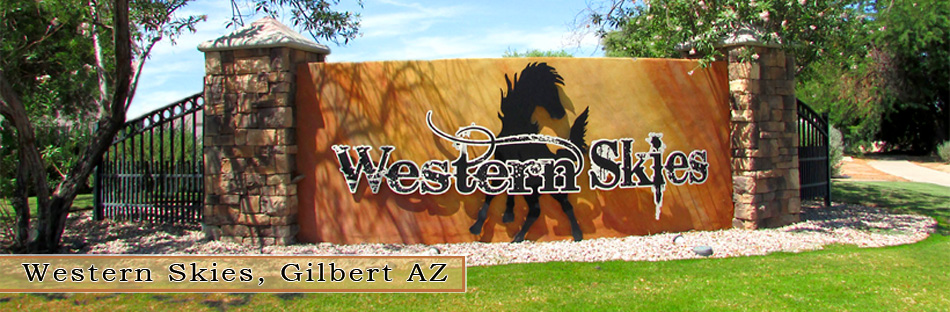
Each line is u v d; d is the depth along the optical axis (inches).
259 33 303.0
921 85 1081.4
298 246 301.1
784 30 325.1
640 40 378.9
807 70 406.0
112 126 311.6
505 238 306.3
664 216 319.3
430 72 304.8
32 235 300.0
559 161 305.9
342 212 307.4
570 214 307.4
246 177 306.0
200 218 352.2
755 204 324.8
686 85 322.7
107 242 322.7
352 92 307.3
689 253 279.1
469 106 303.6
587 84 309.3
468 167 303.9
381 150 305.3
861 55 423.8
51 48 419.5
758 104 326.0
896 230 344.5
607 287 225.1
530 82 304.8
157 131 477.4
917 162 1032.2
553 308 202.7
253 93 303.6
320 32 360.5
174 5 360.2
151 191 362.9
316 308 209.6
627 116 313.6
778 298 210.5
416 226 306.5
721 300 208.7
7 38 354.9
